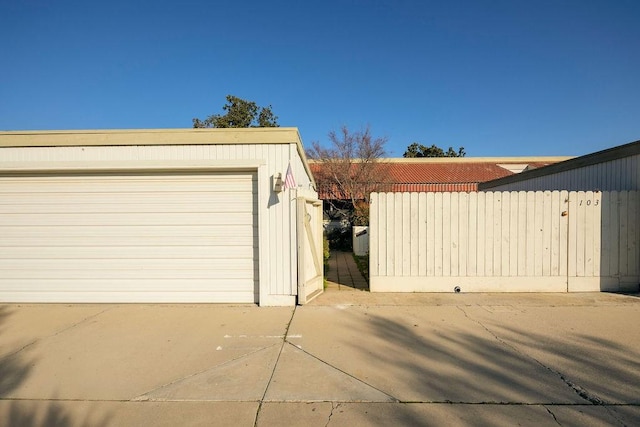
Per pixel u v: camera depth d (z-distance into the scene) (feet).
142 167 22.77
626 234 25.17
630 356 14.96
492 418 10.86
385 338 17.13
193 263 23.39
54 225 23.62
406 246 25.67
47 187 23.56
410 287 25.73
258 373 13.82
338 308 22.02
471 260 25.50
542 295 24.57
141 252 23.47
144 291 23.48
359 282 30.07
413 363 14.49
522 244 25.39
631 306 21.90
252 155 22.71
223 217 23.27
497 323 19.06
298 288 22.66
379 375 13.55
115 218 23.48
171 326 19.10
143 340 17.20
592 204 25.20
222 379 13.41
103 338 17.49
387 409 11.39
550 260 25.30
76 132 22.84
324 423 10.73
